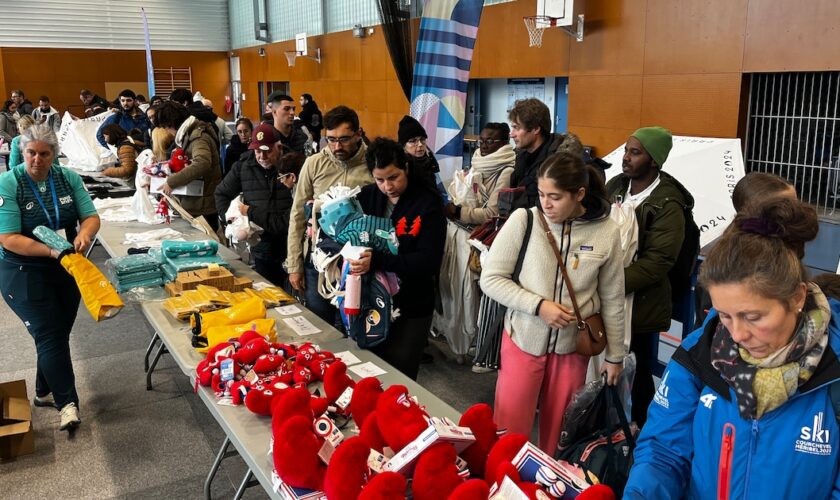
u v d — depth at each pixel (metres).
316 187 2.96
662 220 2.45
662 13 5.36
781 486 1.06
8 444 2.84
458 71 3.52
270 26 14.25
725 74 4.93
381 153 2.22
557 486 1.31
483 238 3.07
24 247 2.74
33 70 14.64
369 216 2.31
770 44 4.57
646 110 5.61
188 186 4.52
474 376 3.71
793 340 1.03
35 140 2.72
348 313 2.22
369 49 10.33
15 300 2.88
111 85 15.48
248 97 16.00
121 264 3.08
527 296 2.03
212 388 2.05
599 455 1.74
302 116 7.79
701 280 1.05
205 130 4.60
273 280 3.72
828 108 4.41
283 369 2.03
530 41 6.76
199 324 2.43
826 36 4.21
